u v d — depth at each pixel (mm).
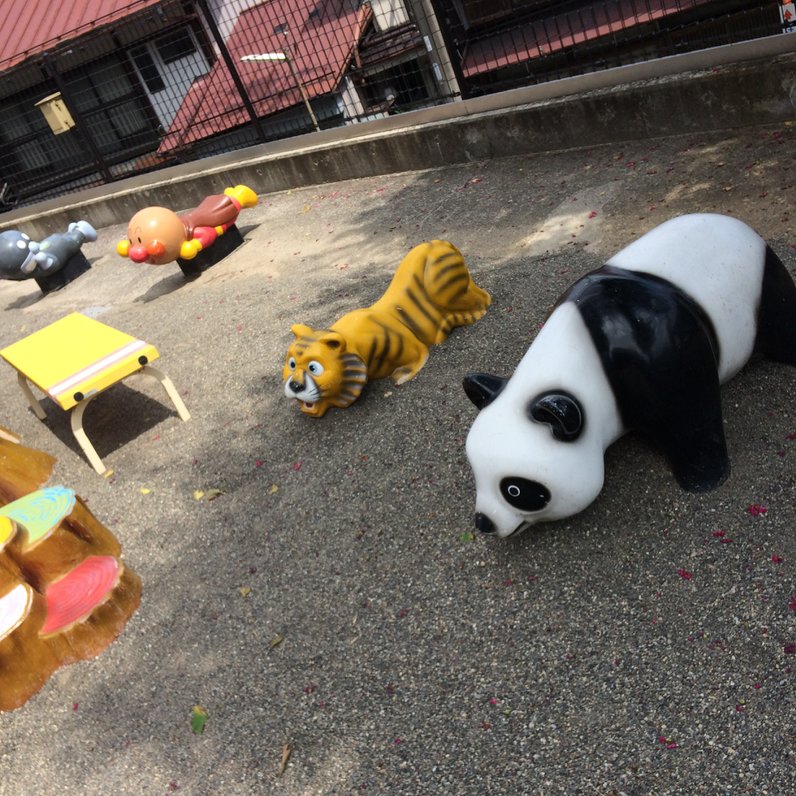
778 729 2598
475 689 3127
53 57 11398
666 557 3316
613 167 7000
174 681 3717
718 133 6777
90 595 4105
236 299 7492
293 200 9773
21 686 3883
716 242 3529
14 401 7207
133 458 5562
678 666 2904
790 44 6301
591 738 2793
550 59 9148
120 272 9789
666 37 8492
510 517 3297
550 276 5637
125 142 13867
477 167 8305
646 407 3326
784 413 3732
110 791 3314
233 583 4145
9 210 14109
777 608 2957
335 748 3129
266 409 5512
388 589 3732
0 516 4285
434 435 4543
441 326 5270
